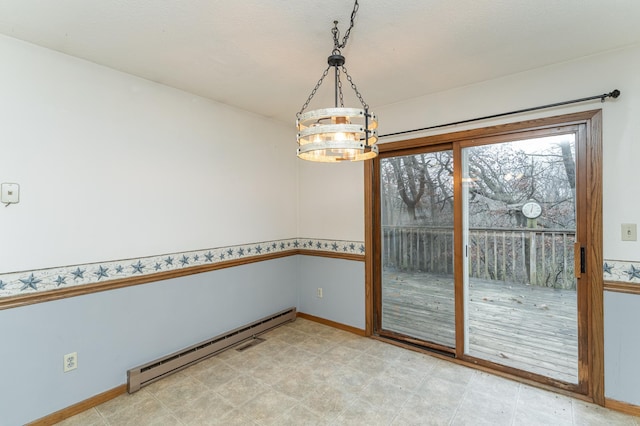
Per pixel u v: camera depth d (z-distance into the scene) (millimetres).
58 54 1992
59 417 1938
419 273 2973
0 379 1759
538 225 2359
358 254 3293
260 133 3395
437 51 2023
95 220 2148
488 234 2580
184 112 2686
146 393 2217
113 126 2244
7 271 1795
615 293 2033
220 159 2979
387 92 2742
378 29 1760
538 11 1604
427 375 2453
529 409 2021
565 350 2246
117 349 2227
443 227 2830
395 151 3096
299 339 3154
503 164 2494
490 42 1916
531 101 2318
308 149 1390
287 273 3717
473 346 2641
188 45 1933
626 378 1997
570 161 2221
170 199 2582
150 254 2445
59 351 1965
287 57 2096
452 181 2770
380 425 1872
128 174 2324
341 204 3445
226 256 3018
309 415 1968
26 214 1863
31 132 1884
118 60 2117
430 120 2803
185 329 2652
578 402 2094
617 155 2029
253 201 3309
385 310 3189
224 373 2482
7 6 1524
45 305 1917
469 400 2119
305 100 2918
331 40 1881
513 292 2475
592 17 1657
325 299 3588
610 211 2053
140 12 1593
